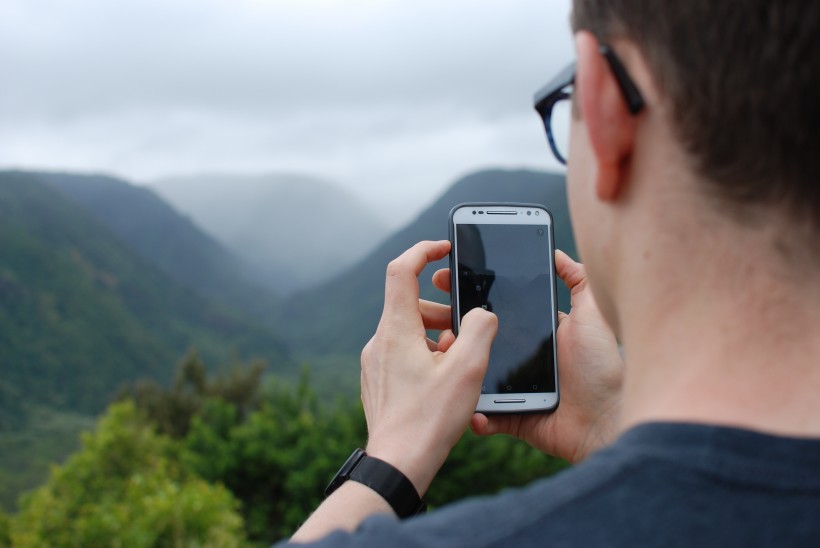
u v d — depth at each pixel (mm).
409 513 968
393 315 1119
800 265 523
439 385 1026
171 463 15055
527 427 1405
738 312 535
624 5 565
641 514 483
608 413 1323
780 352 523
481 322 1078
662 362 556
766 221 524
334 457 10023
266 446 10234
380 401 1046
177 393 29203
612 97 567
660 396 551
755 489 476
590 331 1363
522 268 1426
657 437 511
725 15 514
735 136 515
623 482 499
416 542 506
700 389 532
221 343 146125
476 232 1446
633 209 580
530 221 1465
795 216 517
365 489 953
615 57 569
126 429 15562
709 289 544
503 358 1383
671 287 556
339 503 936
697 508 477
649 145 562
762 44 504
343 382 45781
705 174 531
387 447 985
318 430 10742
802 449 484
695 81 522
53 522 8648
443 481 9688
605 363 1335
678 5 530
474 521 512
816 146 503
